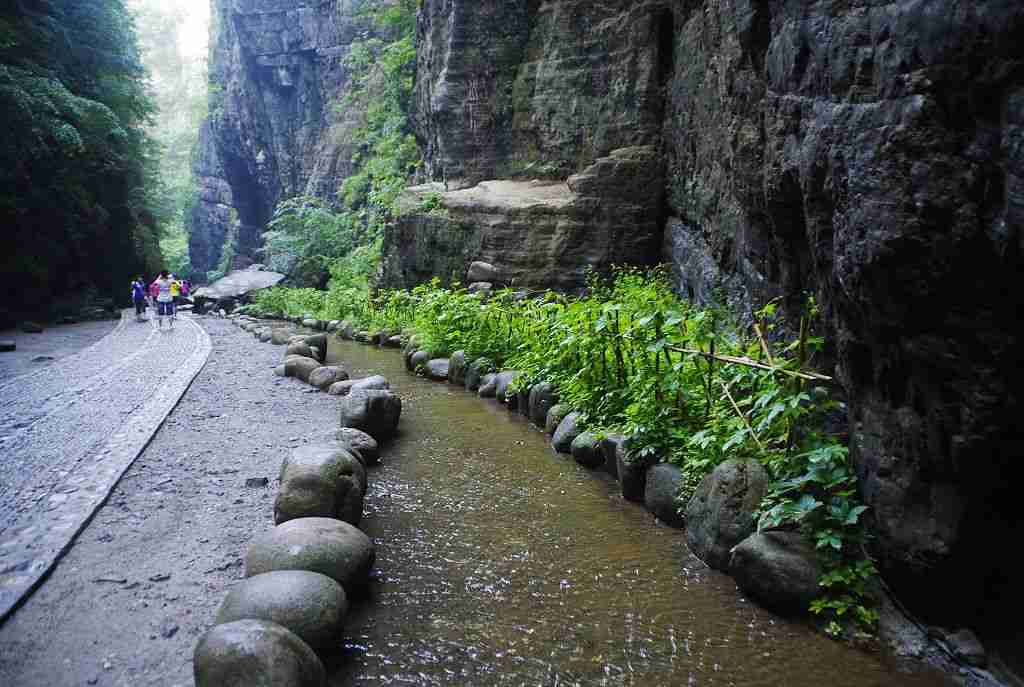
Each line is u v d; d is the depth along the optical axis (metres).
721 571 4.89
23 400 10.41
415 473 7.17
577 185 15.18
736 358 5.45
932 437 3.56
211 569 4.82
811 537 4.40
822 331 4.93
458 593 4.66
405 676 3.75
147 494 6.36
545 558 5.18
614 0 15.74
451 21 19.84
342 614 3.95
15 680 3.57
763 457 5.04
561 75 17.20
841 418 4.86
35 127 24.88
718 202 9.95
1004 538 3.60
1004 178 2.97
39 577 4.59
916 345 3.49
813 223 4.43
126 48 38.94
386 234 20.23
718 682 3.70
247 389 11.59
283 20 45.06
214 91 52.97
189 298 37.00
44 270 27.05
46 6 30.36
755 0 5.76
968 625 3.85
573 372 8.69
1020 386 3.18
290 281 34.72
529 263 15.70
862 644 3.94
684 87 12.84
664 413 6.18
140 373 12.91
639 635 4.14
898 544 3.89
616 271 14.66
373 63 37.84
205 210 60.34
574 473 7.07
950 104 3.14
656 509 5.86
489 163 19.77
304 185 46.00
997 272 3.08
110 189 33.53
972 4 2.93
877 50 3.56
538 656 3.94
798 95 4.68
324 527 4.62
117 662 3.72
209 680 3.16
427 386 11.88
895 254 3.38
